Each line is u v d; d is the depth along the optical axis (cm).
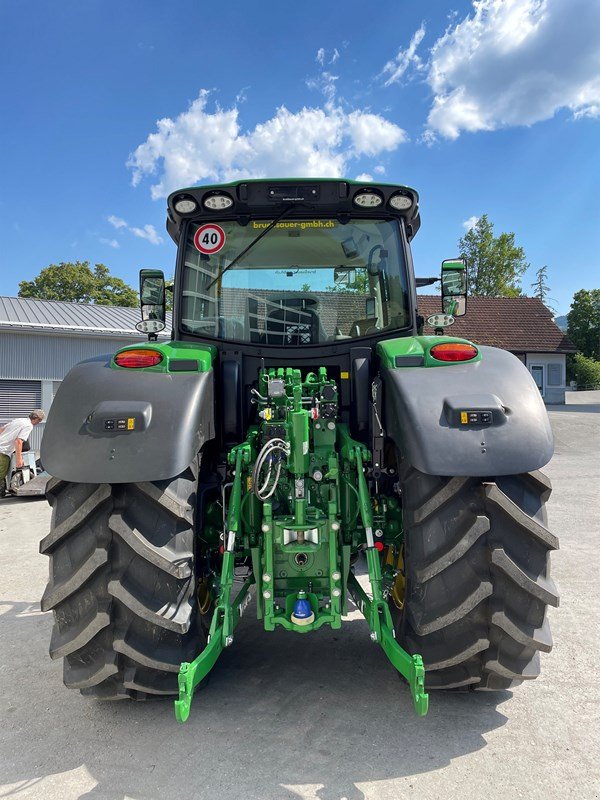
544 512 234
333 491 261
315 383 283
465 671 238
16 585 470
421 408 232
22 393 1491
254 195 309
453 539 223
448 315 356
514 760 221
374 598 239
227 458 279
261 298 323
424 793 203
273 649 323
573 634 339
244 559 296
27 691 286
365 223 323
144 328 365
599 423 1698
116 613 228
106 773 218
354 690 276
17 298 1880
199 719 253
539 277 4991
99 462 223
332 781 210
